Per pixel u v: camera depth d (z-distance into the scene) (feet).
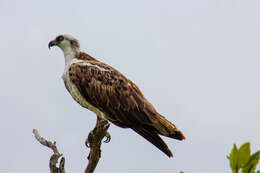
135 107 43.68
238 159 18.47
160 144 42.75
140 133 43.78
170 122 42.50
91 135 39.86
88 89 44.88
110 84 44.52
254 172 18.43
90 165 38.04
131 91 44.32
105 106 44.47
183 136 42.29
